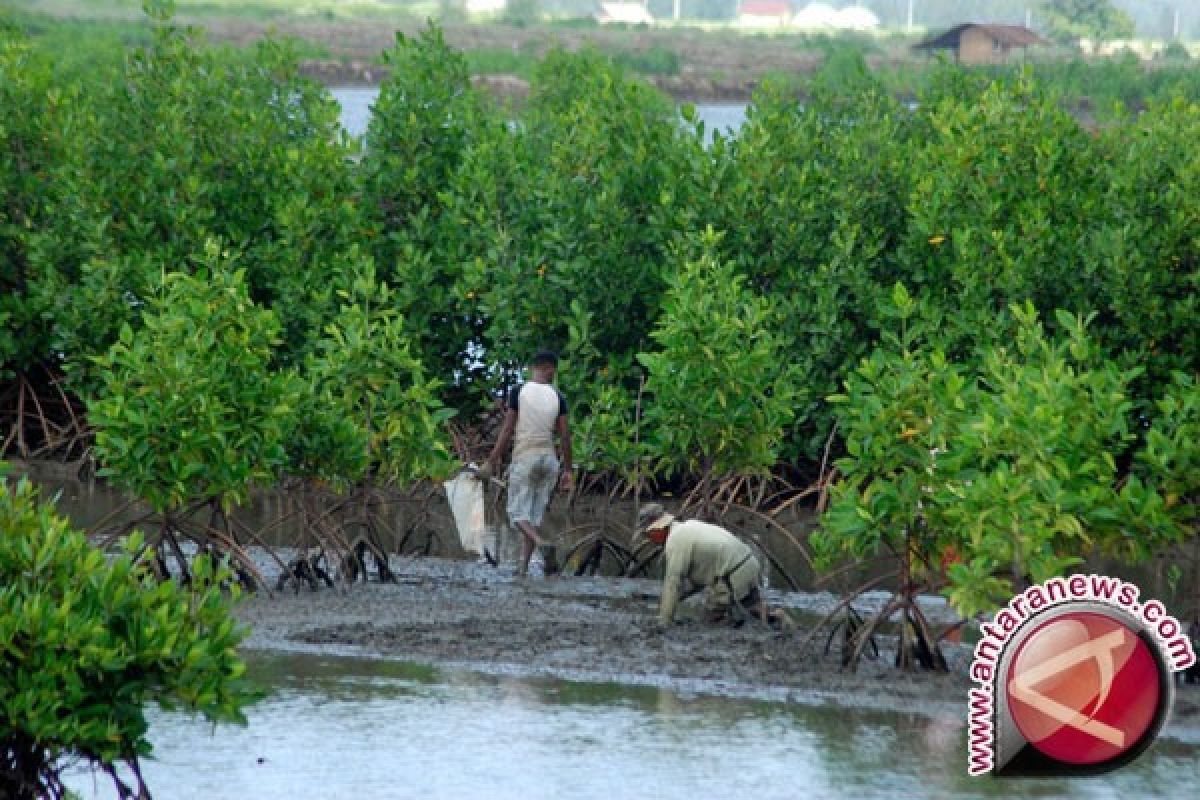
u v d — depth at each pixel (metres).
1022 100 69.81
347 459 52.25
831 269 65.25
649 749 36.50
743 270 66.94
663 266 66.19
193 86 74.00
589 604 51.16
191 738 36.94
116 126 74.56
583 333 65.31
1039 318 63.09
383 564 53.81
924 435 42.31
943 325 63.72
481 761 35.56
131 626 27.95
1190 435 42.72
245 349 50.16
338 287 68.94
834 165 70.38
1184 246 62.56
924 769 35.44
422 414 55.22
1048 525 40.81
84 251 70.25
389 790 33.75
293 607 49.50
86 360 68.62
